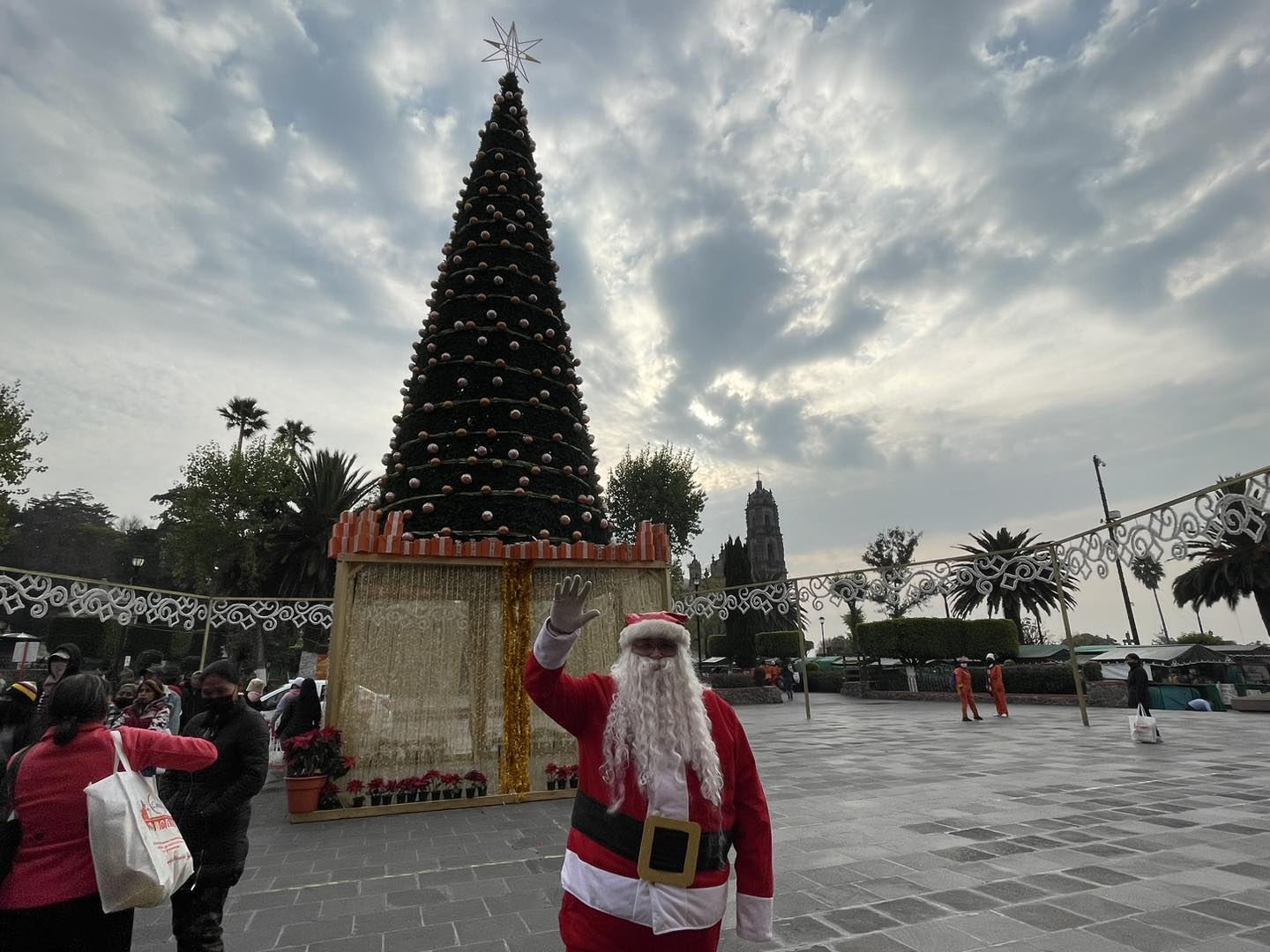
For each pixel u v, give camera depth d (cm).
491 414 957
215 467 3056
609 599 866
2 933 233
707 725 210
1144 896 413
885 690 2708
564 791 784
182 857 264
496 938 381
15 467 2297
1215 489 781
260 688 992
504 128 1210
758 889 203
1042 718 1652
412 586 803
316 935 387
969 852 518
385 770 748
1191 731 1282
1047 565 1181
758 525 10812
